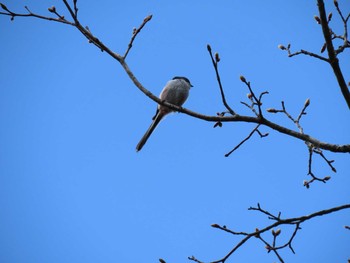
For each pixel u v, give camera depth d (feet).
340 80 21.18
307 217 22.18
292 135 22.21
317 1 20.21
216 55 21.38
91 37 24.31
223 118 22.27
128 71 24.32
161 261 23.50
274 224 22.43
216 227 23.08
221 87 21.77
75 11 24.04
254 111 22.29
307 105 23.36
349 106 21.47
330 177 23.77
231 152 23.22
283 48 23.12
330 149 21.57
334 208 22.03
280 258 22.12
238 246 22.61
